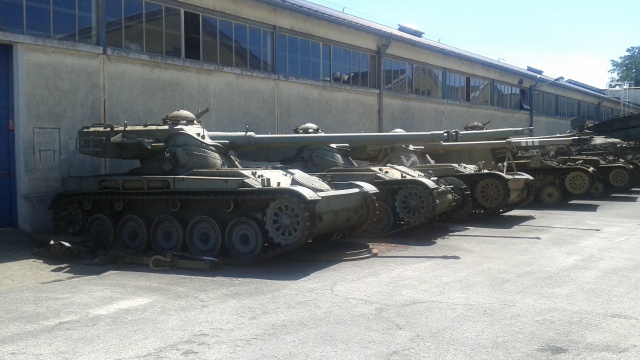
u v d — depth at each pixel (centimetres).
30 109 1372
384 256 1206
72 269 1094
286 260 1170
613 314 763
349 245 1334
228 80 1900
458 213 1798
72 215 1349
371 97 2605
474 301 828
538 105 4372
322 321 732
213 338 669
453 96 3281
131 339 668
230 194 1142
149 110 1644
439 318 743
